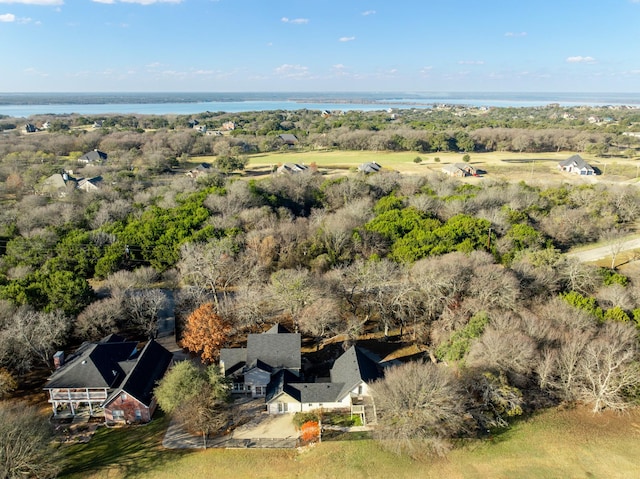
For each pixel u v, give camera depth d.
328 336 58.50
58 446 42.62
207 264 65.50
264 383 49.25
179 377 44.69
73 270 69.25
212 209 89.00
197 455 41.00
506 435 41.44
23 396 49.47
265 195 98.38
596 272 62.09
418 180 112.88
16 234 82.31
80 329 55.81
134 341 58.25
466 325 51.47
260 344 51.31
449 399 40.31
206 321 53.31
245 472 38.88
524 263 63.00
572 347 45.22
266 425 44.97
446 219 88.69
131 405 45.44
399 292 58.12
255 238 73.12
